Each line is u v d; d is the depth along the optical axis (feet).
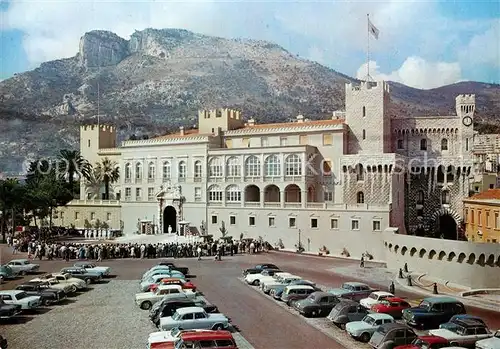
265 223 358.84
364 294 175.22
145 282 194.49
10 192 352.69
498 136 483.51
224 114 421.59
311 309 161.58
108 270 239.30
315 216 337.31
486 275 225.76
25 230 397.39
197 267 262.67
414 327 147.84
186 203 396.57
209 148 390.42
